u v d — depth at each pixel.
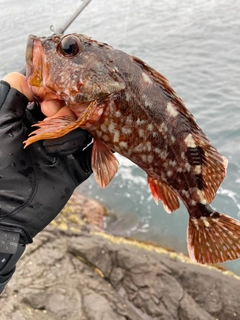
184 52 12.57
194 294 4.81
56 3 13.18
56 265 4.61
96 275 4.70
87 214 6.63
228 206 6.61
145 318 4.33
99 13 14.96
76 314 3.92
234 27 14.63
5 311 3.62
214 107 9.45
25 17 11.73
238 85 10.40
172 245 6.13
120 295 4.54
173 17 15.90
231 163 7.55
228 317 4.56
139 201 7.05
